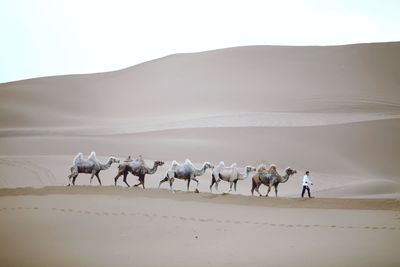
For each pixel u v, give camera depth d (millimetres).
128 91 84312
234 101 74500
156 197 25797
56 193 26562
